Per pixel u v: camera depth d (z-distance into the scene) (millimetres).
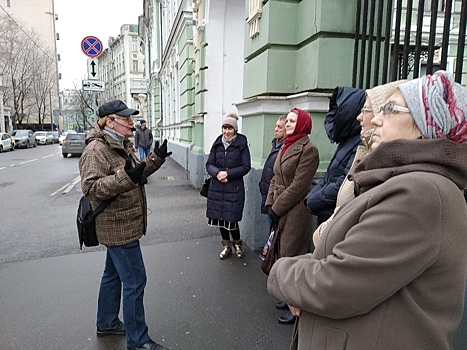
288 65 3586
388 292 901
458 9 5062
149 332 2496
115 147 2102
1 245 4320
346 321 1005
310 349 1094
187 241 4359
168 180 9242
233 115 3779
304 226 2678
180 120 12117
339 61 3111
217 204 3697
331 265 971
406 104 1009
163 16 17766
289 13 3500
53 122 49812
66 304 2877
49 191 8242
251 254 3908
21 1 49719
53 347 2328
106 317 2416
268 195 2906
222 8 6707
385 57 2553
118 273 2221
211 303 2881
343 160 2158
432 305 931
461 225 902
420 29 2156
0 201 7039
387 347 938
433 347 932
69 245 4305
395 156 976
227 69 7008
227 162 3633
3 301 2930
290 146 2723
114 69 68938
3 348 2318
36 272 3504
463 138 919
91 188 1968
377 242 892
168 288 3133
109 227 2098
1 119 37125
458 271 929
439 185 880
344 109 2086
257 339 2420
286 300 1100
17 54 39438
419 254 859
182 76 10883
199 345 2357
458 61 1929
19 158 18312
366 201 983
